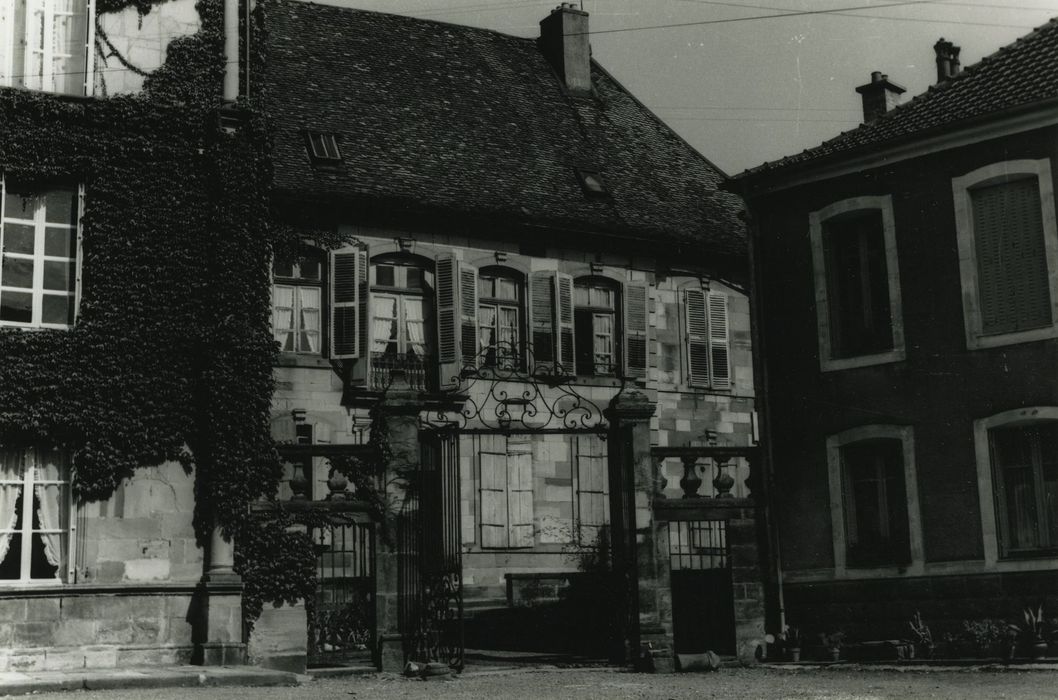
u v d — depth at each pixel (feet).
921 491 67.51
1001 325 66.28
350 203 81.66
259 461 61.11
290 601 59.00
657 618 60.80
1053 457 64.18
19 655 55.83
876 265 71.92
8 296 60.08
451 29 103.45
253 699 46.85
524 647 71.05
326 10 97.50
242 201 63.93
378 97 92.27
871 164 71.15
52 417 58.75
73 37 63.36
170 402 60.95
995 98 67.56
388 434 60.23
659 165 102.58
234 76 65.16
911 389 68.74
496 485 84.33
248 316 63.16
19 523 58.44
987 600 64.39
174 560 59.77
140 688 51.08
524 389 86.89
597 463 88.07
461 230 86.74
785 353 74.33
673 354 94.12
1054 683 53.78
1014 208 66.39
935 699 47.78
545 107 101.45
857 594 69.05
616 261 92.53
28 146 60.80
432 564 59.36
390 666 57.67
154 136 63.26
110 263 61.31
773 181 75.25
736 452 65.67
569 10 106.63
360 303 81.82
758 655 63.77
